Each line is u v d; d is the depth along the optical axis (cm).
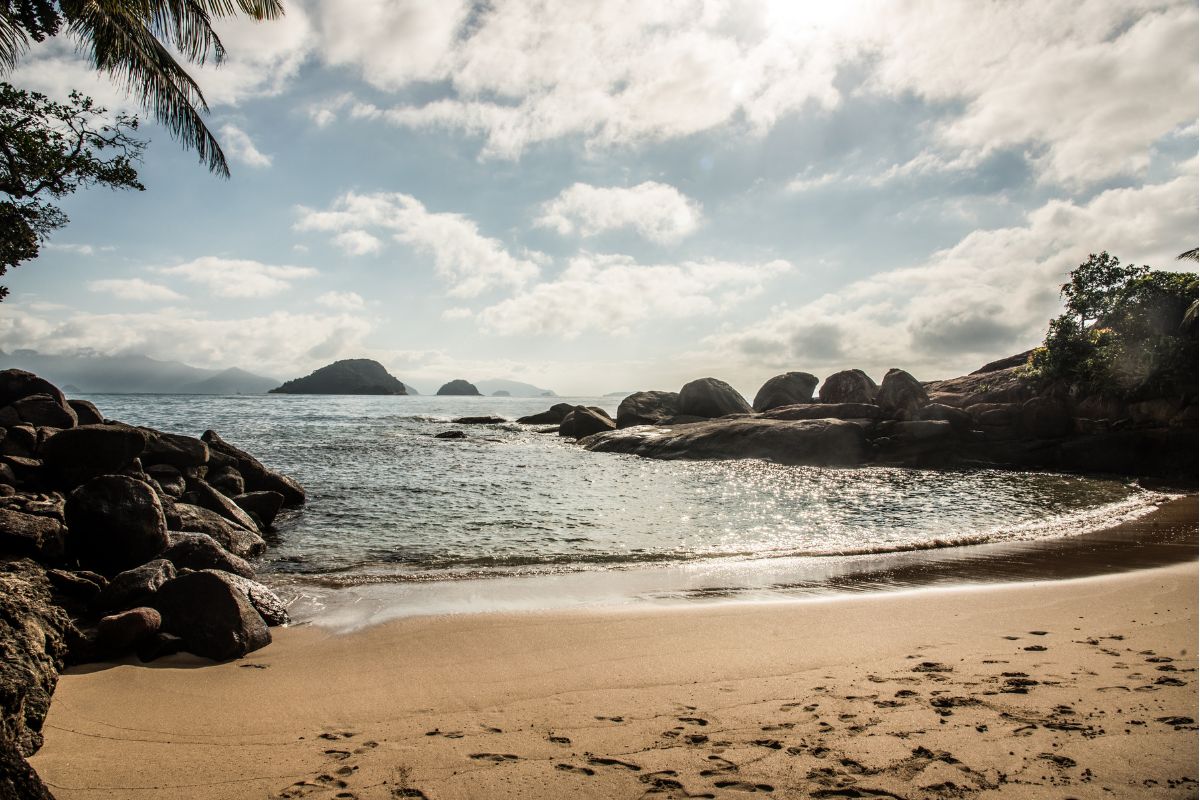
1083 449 2770
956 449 2938
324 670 643
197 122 1329
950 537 1372
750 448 2984
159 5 1218
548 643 718
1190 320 2697
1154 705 507
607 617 817
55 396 1636
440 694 578
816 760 433
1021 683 567
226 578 765
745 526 1497
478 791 401
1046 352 3161
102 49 1197
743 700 550
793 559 1184
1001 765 419
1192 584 942
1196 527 1495
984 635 724
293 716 532
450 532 1403
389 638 741
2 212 1433
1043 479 2431
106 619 666
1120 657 633
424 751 461
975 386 3597
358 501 1762
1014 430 3045
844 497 1942
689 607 862
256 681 612
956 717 498
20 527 898
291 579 1026
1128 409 2802
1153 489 2211
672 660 660
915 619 795
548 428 4881
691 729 491
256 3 1277
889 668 623
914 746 449
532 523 1505
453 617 820
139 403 9456
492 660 667
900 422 3005
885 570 1099
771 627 770
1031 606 845
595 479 2289
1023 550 1256
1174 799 374
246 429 4441
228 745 475
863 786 398
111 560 969
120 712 536
